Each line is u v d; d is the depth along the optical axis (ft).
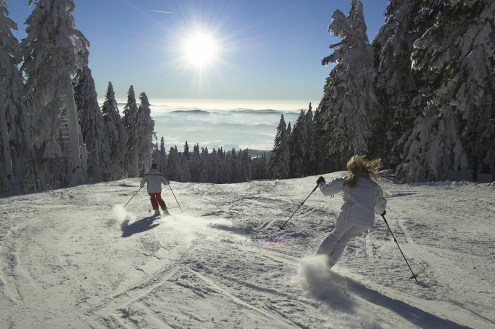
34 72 68.95
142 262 16.31
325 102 79.46
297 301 11.87
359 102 70.69
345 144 73.77
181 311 11.32
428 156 47.39
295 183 51.98
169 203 36.40
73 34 68.74
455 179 52.01
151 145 129.59
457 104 41.37
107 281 14.06
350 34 71.10
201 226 24.23
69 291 13.16
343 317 10.78
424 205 30.40
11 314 11.40
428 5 47.73
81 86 104.94
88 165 104.42
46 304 12.10
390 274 14.37
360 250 17.67
